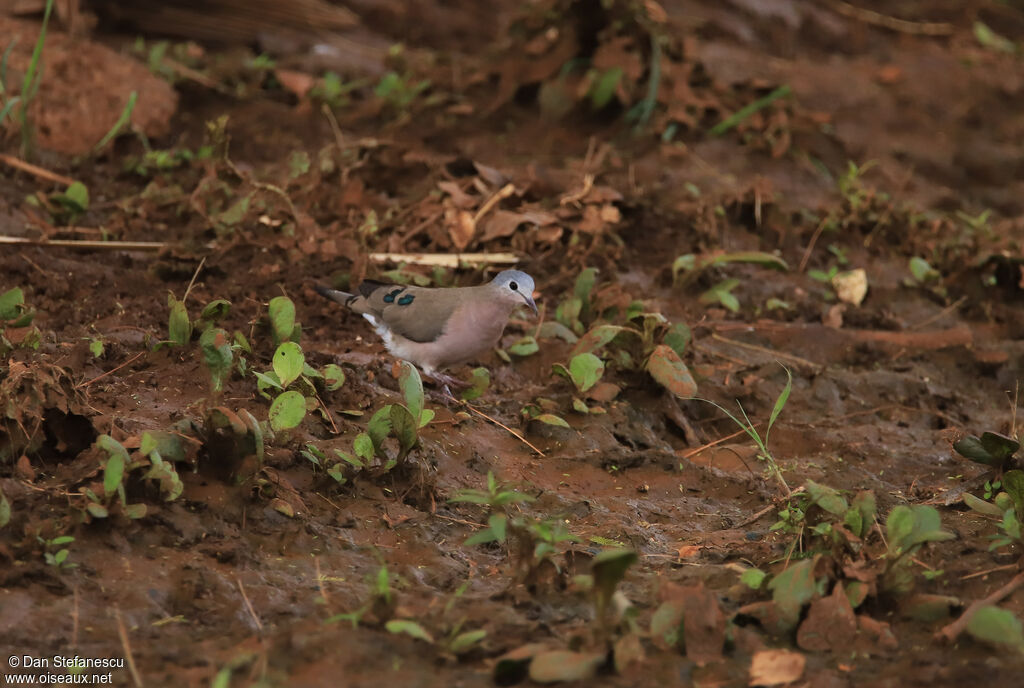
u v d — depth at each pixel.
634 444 10.47
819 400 11.92
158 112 17.38
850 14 27.55
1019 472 8.31
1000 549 8.38
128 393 9.56
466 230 13.97
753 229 16.06
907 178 19.28
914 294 14.82
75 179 15.59
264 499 8.33
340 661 6.62
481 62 20.28
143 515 7.75
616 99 18.84
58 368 8.70
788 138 18.64
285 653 6.71
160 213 14.48
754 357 12.66
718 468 10.38
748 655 6.97
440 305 10.22
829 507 7.84
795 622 7.23
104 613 7.11
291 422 8.63
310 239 13.37
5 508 7.41
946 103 23.41
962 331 13.55
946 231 16.52
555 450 10.14
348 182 15.10
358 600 7.46
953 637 7.04
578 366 10.47
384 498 8.80
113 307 11.64
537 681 6.55
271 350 10.45
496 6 24.42
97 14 20.70
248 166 16.94
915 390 12.23
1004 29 28.94
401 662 6.69
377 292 10.66
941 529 8.86
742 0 25.58
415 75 19.94
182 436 8.28
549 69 18.81
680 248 14.98
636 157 17.95
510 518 8.83
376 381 10.53
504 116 18.97
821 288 14.71
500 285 10.01
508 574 8.13
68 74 17.12
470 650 6.82
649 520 9.28
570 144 18.33
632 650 6.65
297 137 18.16
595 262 14.04
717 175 17.66
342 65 21.03
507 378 11.45
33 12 18.91
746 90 19.73
